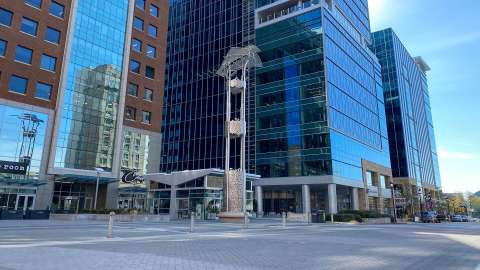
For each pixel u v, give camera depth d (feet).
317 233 66.95
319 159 186.50
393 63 333.62
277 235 59.88
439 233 73.41
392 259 31.32
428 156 390.21
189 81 259.39
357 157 215.72
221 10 258.37
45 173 130.93
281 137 203.41
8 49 129.08
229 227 82.43
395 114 322.55
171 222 104.99
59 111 137.59
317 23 204.95
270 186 203.41
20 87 130.62
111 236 50.42
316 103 194.80
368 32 282.56
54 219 109.40
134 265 25.34
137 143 166.30
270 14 235.40
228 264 26.63
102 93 154.30
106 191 152.76
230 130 109.91
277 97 211.61
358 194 217.77
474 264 29.17
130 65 171.12
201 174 137.28
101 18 159.74
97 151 148.36
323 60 197.26
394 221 170.71
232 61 117.29
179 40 276.82
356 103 230.48
